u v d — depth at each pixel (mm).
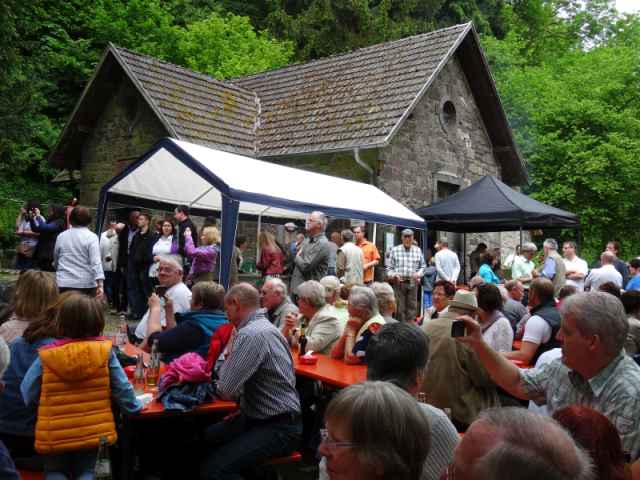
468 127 15578
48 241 8781
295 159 13805
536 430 1149
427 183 14039
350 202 9500
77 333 3340
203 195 10281
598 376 2553
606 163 20516
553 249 10352
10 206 16359
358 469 1566
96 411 3295
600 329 2480
